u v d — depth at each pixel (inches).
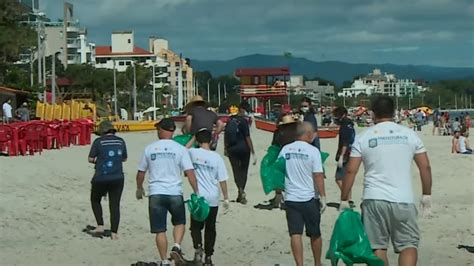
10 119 1520.7
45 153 1049.5
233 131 623.5
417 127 2485.2
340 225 294.8
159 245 366.9
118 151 469.1
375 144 288.0
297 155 351.6
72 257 410.0
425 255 421.4
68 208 577.0
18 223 507.5
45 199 613.0
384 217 285.4
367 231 291.0
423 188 293.7
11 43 2482.8
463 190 750.5
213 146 533.3
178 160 369.7
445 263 400.5
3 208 556.1
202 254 387.9
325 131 1788.9
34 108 2327.8
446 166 1009.5
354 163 292.7
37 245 442.0
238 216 560.4
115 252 428.1
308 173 350.9
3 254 412.5
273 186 520.7
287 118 505.0
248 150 626.5
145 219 545.3
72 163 910.4
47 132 1134.4
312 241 358.0
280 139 513.0
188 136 522.3
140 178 375.2
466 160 1103.6
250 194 690.8
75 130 1268.5
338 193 704.4
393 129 290.5
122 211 572.7
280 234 493.7
